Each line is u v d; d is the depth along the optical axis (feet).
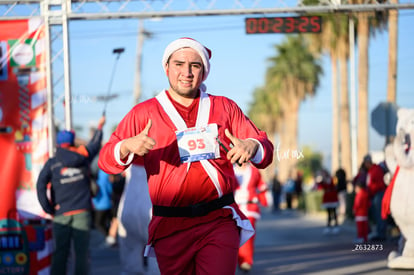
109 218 54.19
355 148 99.35
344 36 121.60
